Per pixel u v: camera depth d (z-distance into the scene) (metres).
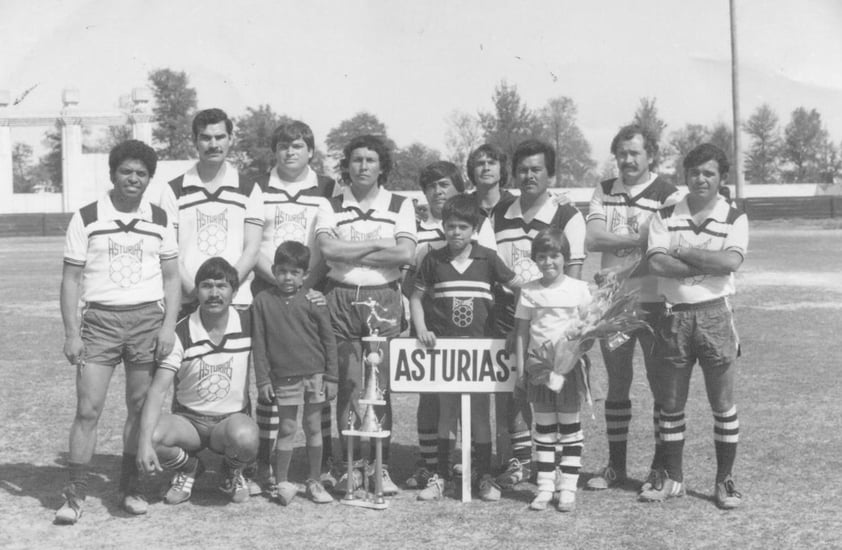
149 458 4.48
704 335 4.60
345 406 5.07
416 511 4.64
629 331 4.62
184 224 5.11
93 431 4.61
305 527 4.41
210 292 4.71
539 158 5.02
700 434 6.12
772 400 7.11
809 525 4.31
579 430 4.68
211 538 4.26
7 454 5.89
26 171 81.75
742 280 16.70
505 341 4.81
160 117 65.19
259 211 5.21
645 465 5.47
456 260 4.96
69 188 49.34
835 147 69.75
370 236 5.07
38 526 4.48
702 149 4.60
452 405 4.97
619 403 5.05
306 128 5.39
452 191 5.31
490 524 4.40
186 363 4.77
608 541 4.13
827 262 20.12
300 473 5.47
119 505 4.80
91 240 4.62
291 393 4.76
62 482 5.25
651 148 5.11
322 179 5.56
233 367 4.82
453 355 4.84
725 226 4.62
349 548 4.09
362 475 5.02
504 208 5.29
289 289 4.78
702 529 4.28
